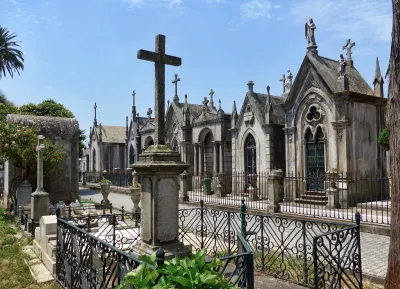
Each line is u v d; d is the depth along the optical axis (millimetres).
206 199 21062
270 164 20797
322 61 18953
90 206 15227
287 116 19984
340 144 16984
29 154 15977
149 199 6598
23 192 15258
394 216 5672
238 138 23422
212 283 2980
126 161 38281
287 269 7555
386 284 5746
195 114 29078
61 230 6922
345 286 6789
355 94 16969
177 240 6730
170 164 6496
